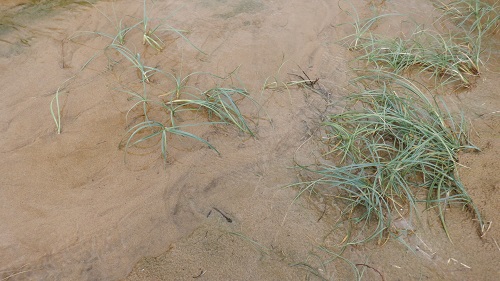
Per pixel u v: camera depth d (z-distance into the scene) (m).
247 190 0.89
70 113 0.99
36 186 0.87
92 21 1.22
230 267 0.78
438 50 1.20
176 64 1.12
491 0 1.36
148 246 0.81
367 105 1.06
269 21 1.26
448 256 0.81
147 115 1.00
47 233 0.81
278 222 0.85
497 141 0.95
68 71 1.08
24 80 1.05
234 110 0.99
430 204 0.88
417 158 0.91
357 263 0.80
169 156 0.93
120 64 1.11
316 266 0.79
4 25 1.18
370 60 1.17
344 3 1.35
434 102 1.08
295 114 1.04
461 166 0.91
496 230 0.83
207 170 0.92
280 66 1.14
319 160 0.95
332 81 1.12
